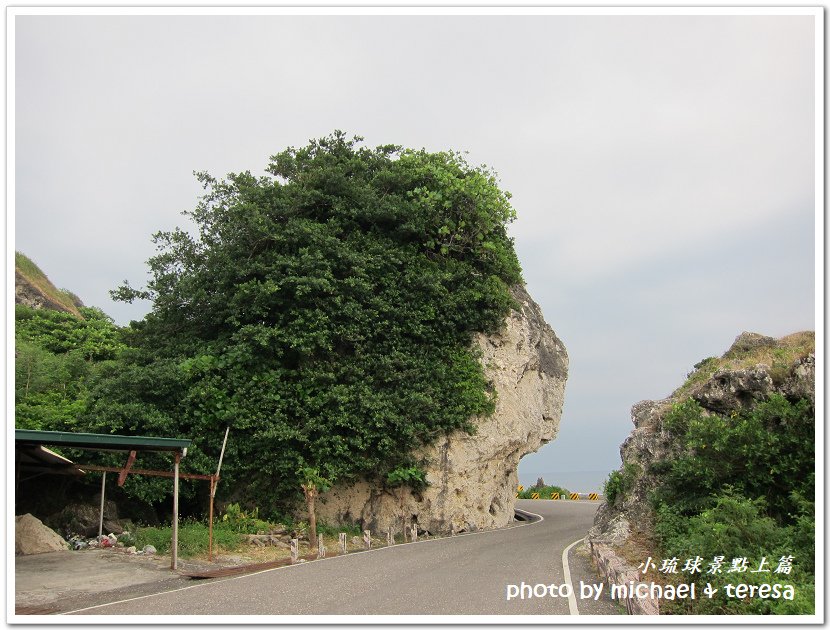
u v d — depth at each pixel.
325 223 25.95
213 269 24.70
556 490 50.16
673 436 18.38
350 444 23.25
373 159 28.19
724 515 13.28
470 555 17.66
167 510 23.56
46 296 42.72
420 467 24.72
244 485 23.22
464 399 25.92
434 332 26.16
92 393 22.53
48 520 20.59
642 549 15.35
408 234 27.20
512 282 30.36
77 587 13.72
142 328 26.47
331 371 23.92
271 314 24.06
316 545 20.94
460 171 29.12
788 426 15.26
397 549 19.94
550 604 11.26
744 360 18.23
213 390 22.50
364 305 25.08
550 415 34.75
